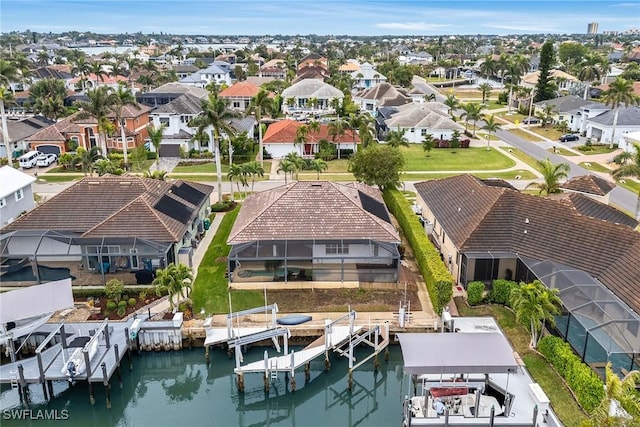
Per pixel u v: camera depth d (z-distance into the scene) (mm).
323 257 44812
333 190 49094
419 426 30250
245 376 38156
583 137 110188
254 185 76938
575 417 30531
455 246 45438
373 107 139625
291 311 42031
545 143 106312
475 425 30188
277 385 37156
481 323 39500
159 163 89000
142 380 39281
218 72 188250
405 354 31016
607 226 42594
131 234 46688
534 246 43688
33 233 47688
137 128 96312
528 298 35844
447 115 118875
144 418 34844
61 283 40125
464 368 30031
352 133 93312
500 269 44344
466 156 96250
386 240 45188
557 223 44781
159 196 52875
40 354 33812
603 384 29875
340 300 43625
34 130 98250
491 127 103250
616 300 35562
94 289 44156
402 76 181750
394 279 45531
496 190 49375
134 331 37938
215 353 39219
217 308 42375
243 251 44812
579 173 82750
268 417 35875
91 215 50375
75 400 35500
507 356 30875
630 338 32281
